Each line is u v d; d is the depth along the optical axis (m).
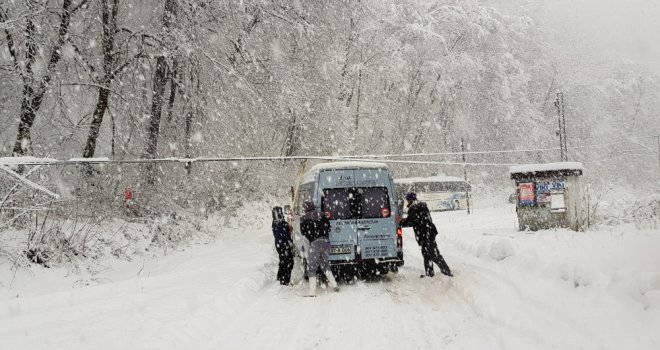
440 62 38.47
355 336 6.02
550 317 5.62
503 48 43.22
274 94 22.39
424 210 9.74
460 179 40.25
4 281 9.94
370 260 10.02
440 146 43.75
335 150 28.41
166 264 13.25
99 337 5.78
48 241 12.15
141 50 19.17
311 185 10.89
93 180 17.92
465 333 5.76
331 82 28.62
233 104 21.58
